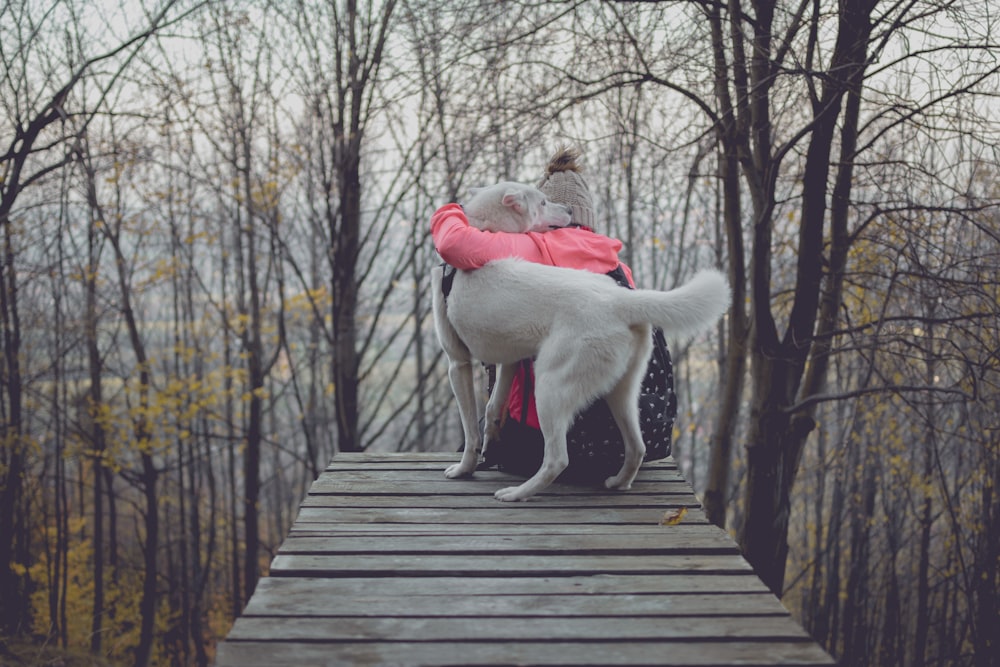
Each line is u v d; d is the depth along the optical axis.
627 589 2.15
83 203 10.80
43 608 13.34
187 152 11.12
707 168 7.29
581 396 2.65
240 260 13.46
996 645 9.34
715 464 7.34
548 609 2.02
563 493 3.03
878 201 6.01
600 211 12.10
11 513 10.14
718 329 11.51
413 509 2.86
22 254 10.52
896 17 5.18
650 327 2.75
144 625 12.04
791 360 6.02
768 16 5.63
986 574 9.65
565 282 2.67
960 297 5.73
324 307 13.88
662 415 3.25
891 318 5.73
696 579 2.22
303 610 2.01
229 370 11.92
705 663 1.71
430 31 7.13
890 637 12.08
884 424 10.87
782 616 1.97
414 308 12.51
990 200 5.52
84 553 14.06
